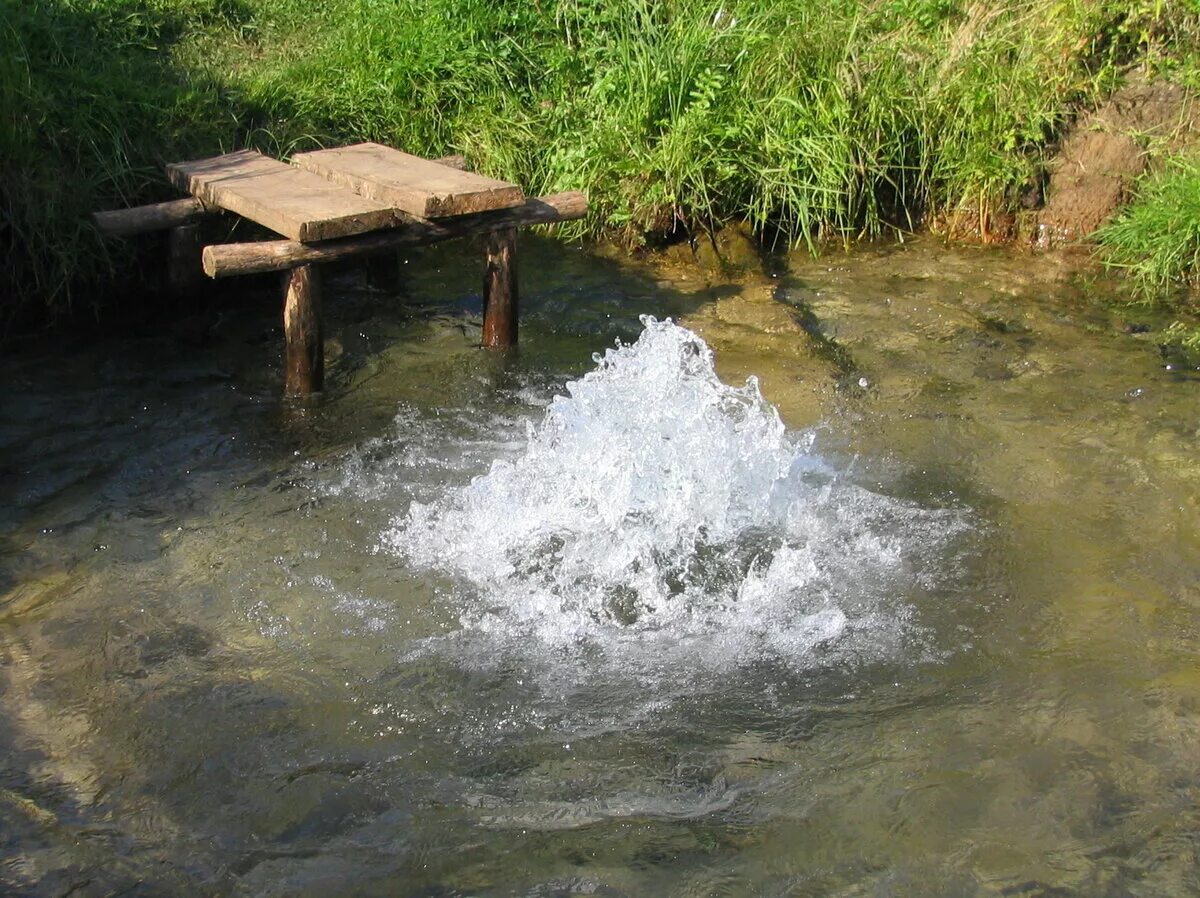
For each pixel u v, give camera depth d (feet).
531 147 24.95
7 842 12.50
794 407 18.89
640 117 24.07
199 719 13.69
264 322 20.97
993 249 24.09
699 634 14.82
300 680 14.16
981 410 18.81
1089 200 24.02
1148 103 24.53
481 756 13.42
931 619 14.98
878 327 21.18
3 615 14.85
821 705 13.96
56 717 13.66
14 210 20.42
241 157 21.15
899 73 24.91
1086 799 12.93
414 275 22.67
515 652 14.57
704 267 23.24
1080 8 24.90
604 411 17.19
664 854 12.50
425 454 17.74
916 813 12.82
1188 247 22.56
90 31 24.56
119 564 15.65
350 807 12.88
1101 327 21.20
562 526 16.31
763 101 24.32
